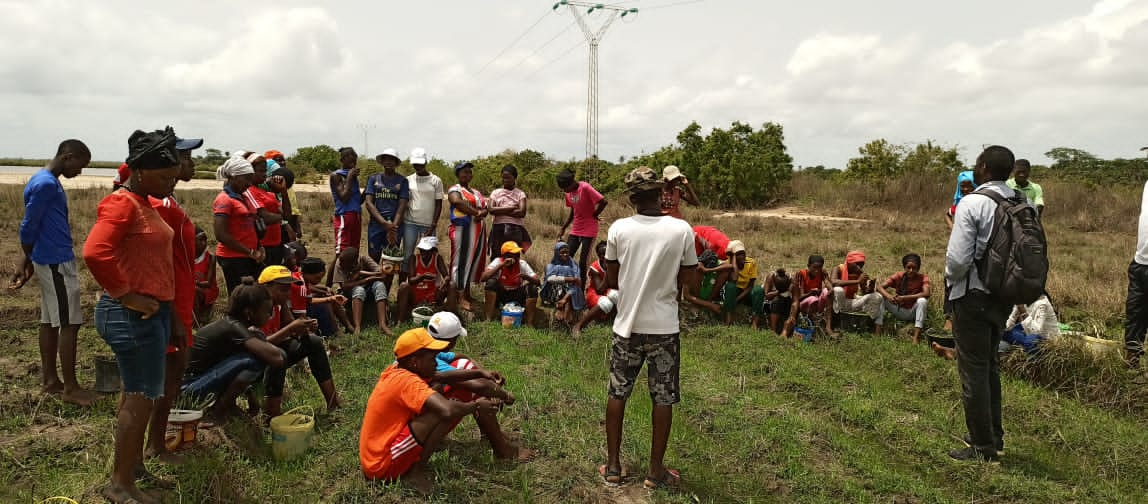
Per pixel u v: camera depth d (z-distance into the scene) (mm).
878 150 27469
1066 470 5395
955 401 6797
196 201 19078
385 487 4277
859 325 8945
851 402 6484
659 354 4406
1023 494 4879
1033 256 4910
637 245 4359
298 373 6250
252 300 4988
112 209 3523
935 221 20922
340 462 4621
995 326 5266
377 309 8117
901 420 6156
